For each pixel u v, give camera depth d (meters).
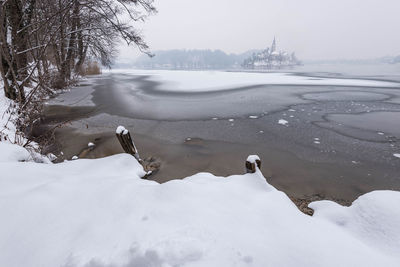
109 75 35.81
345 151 6.15
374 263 1.51
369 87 20.33
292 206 2.25
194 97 14.91
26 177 2.57
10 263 1.50
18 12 8.89
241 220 1.91
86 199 2.17
